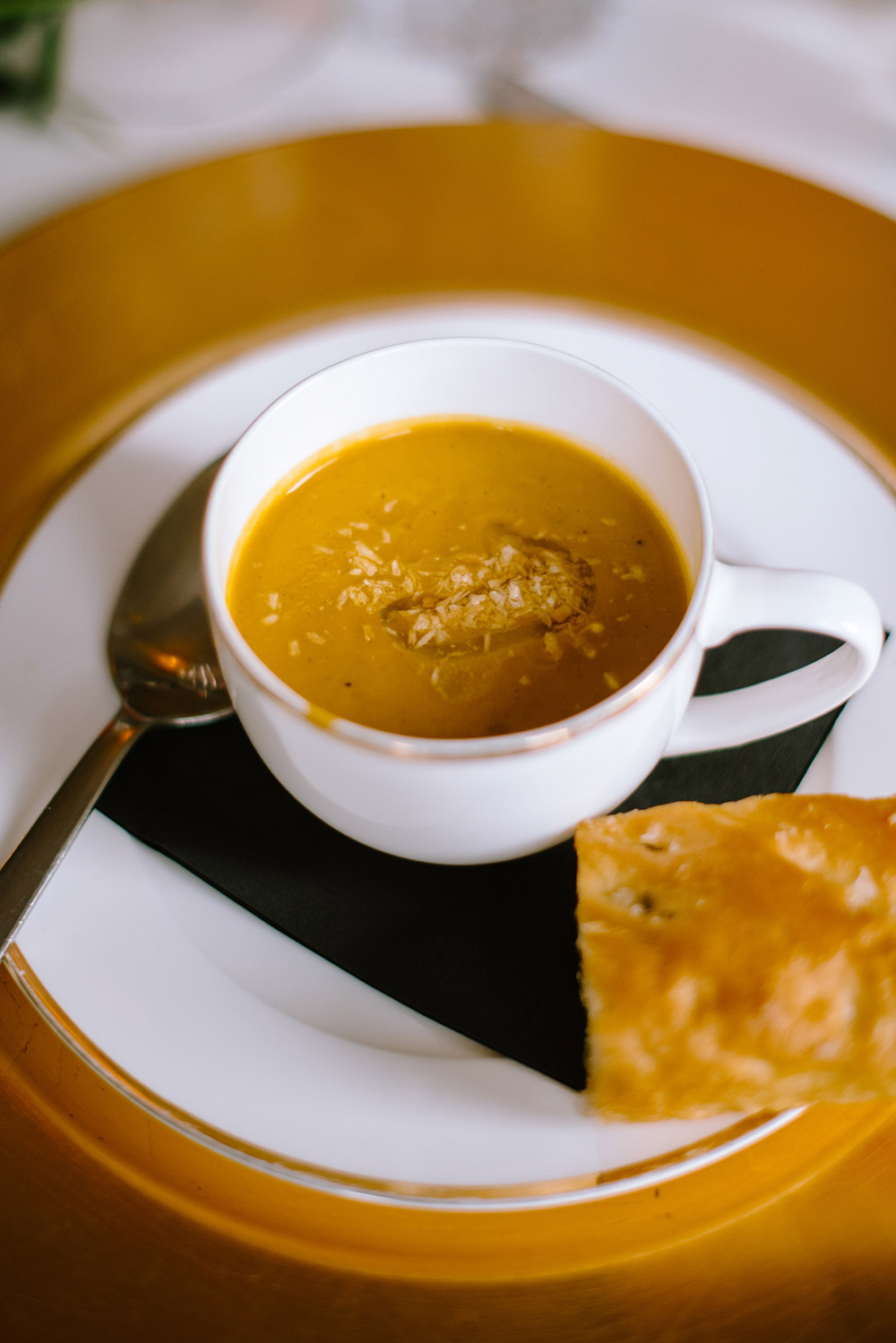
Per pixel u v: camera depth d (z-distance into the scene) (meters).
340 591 0.27
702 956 0.23
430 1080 0.23
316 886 0.25
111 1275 0.22
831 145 0.38
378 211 0.35
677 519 0.26
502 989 0.24
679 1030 0.22
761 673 0.28
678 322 0.33
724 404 0.31
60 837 0.25
